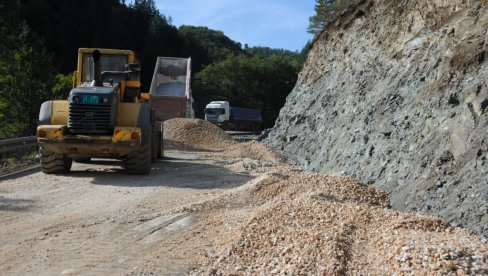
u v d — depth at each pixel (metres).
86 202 9.16
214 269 5.26
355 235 5.72
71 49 69.00
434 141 11.78
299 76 29.75
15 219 7.70
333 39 25.95
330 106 22.08
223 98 82.25
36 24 66.88
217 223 7.16
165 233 6.85
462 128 10.98
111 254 5.95
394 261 4.82
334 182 10.09
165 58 32.94
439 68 14.08
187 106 30.19
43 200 9.30
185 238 6.56
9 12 40.88
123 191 10.46
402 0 19.30
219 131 27.77
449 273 4.39
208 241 6.39
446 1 15.80
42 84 25.12
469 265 4.48
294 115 26.30
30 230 7.03
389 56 18.41
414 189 10.88
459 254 4.64
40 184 11.27
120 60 14.64
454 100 12.02
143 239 6.58
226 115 54.00
